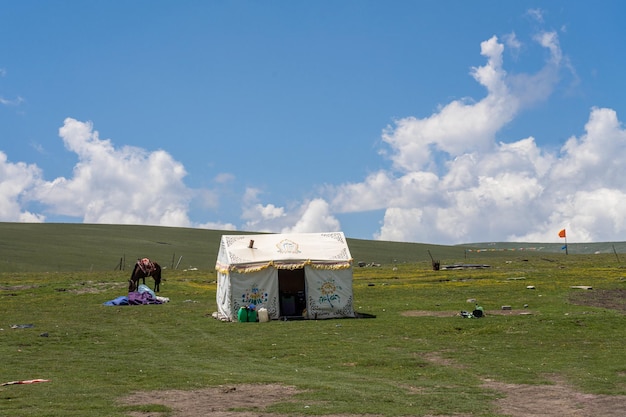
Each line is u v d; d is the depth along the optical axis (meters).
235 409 16.56
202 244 153.88
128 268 109.81
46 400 17.52
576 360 23.95
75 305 45.56
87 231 164.75
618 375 21.05
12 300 48.25
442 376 21.55
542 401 17.62
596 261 97.19
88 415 15.70
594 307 39.97
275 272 38.88
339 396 18.12
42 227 168.25
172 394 18.59
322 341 29.36
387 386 19.86
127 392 18.83
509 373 21.81
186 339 30.92
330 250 40.34
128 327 35.03
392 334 31.28
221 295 39.97
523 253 153.25
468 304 43.19
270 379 20.92
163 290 56.34
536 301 43.78
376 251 162.75
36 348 28.19
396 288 55.72
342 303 39.19
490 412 16.23
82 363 24.42
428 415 15.88
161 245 146.50
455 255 157.00
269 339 30.39
